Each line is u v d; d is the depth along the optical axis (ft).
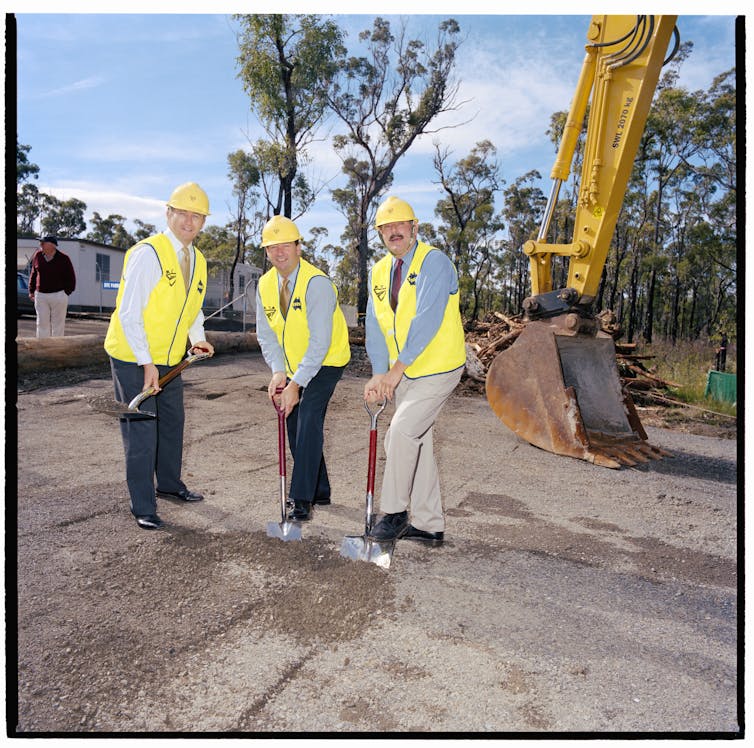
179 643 7.27
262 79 73.20
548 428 19.12
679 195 116.88
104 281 74.54
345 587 8.82
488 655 7.35
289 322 11.37
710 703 6.66
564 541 11.53
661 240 116.37
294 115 77.05
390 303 10.38
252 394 24.34
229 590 8.58
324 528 11.13
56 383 22.93
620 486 15.84
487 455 18.21
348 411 23.66
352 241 118.11
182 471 14.30
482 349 33.47
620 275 123.44
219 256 114.73
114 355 10.75
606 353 21.48
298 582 8.92
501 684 6.81
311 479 11.48
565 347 21.33
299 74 75.25
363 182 94.43
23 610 7.72
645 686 6.94
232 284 90.63
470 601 8.71
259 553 9.79
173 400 11.87
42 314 26.48
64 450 15.10
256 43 72.18
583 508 13.79
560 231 106.83
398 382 9.80
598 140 20.24
